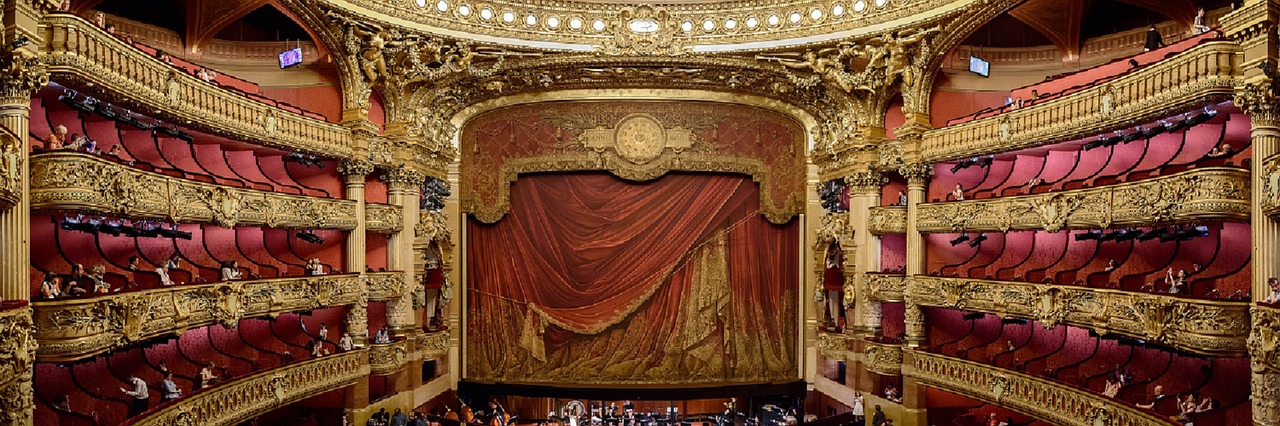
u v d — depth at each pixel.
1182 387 17.33
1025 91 21.12
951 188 22.81
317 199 19.92
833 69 22.72
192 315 15.92
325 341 21.36
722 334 26.84
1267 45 12.86
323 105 22.30
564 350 26.75
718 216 26.92
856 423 22.45
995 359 19.84
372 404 22.50
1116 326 16.14
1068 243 20.27
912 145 21.91
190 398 15.69
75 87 13.44
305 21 19.73
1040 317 18.03
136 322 14.09
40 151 12.54
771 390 26.36
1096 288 16.70
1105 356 19.28
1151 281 17.33
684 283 26.88
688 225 26.83
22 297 11.79
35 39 11.86
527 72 24.00
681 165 26.44
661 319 26.83
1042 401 18.02
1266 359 12.71
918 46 21.33
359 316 21.73
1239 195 13.87
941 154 21.23
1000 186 21.59
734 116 26.72
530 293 26.77
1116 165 19.00
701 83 25.42
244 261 20.42
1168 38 20.91
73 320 12.58
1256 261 13.27
